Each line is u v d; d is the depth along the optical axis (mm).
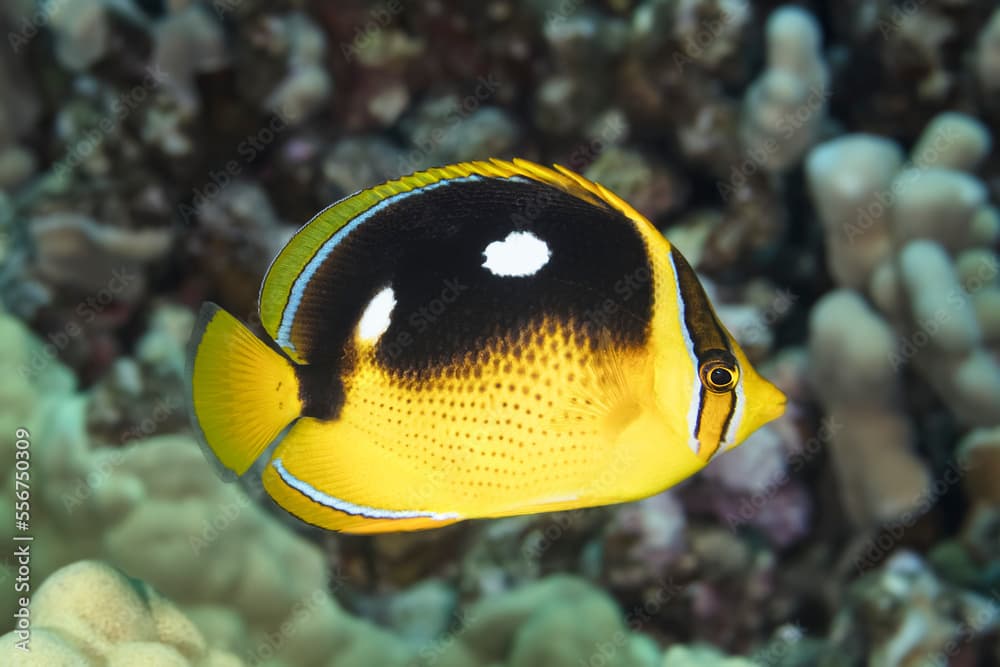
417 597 780
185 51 812
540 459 467
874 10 849
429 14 840
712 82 801
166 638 525
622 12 833
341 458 469
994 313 707
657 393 469
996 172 836
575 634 625
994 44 791
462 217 466
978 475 699
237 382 464
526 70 852
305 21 830
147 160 829
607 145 832
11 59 925
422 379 465
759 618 738
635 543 708
